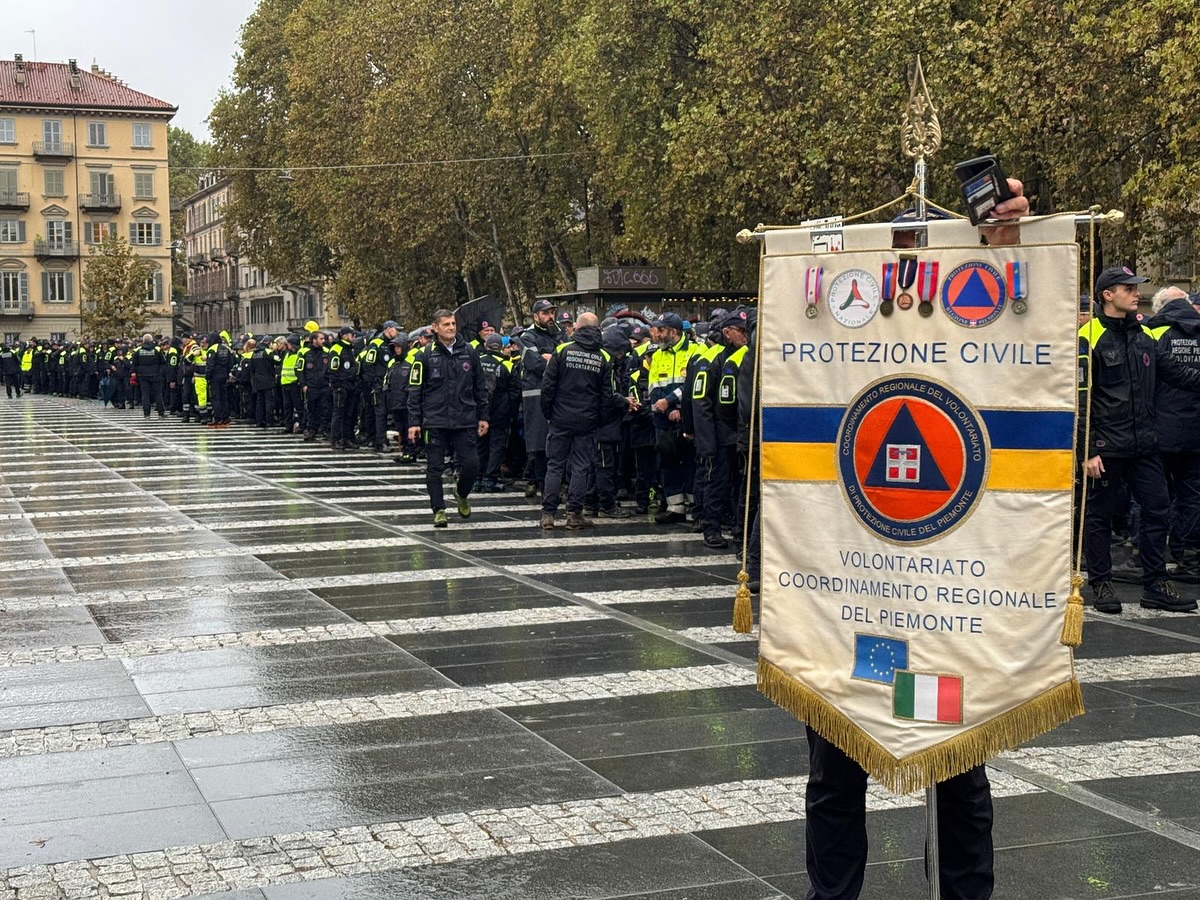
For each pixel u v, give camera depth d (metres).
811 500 3.79
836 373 3.73
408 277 52.56
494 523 13.77
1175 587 10.12
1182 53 18.53
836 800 3.83
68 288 87.62
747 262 34.28
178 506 15.32
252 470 20.11
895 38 24.84
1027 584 3.54
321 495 16.53
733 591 9.78
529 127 42.03
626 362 13.62
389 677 7.26
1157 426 9.62
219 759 5.86
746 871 4.59
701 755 5.87
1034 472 3.52
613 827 5.01
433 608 9.16
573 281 46.88
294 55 60.22
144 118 88.19
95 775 5.65
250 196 67.38
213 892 4.45
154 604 9.33
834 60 26.33
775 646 3.83
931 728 3.62
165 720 6.45
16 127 85.38
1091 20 20.67
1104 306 8.92
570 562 11.16
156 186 88.81
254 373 30.78
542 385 13.09
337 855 4.76
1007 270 3.52
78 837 4.95
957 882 3.81
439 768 5.71
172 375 36.78
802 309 3.77
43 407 44.81
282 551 11.82
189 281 139.38
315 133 54.25
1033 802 5.27
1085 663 7.57
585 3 39.78
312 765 5.77
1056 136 22.59
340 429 24.27
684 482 13.47
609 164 38.28
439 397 13.33
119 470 20.09
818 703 3.76
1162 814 5.12
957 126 23.73
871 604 3.71
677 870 4.60
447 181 45.94
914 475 3.63
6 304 86.25
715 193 31.03
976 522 3.58
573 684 7.08
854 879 3.87
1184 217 21.00
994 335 3.54
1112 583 9.77
